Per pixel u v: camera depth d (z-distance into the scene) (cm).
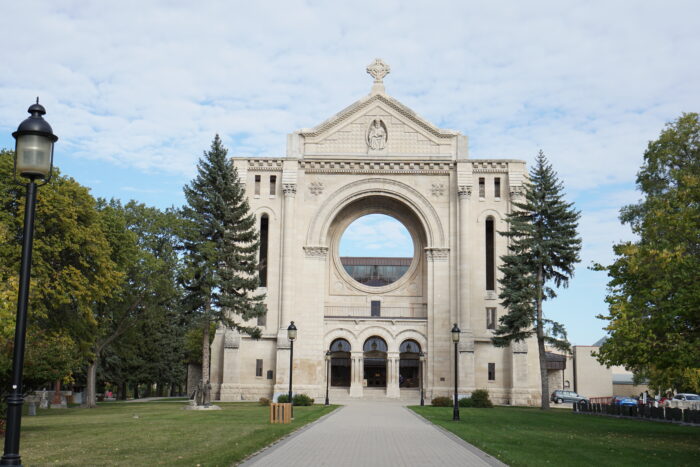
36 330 4100
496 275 6675
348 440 2580
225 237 5366
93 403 5812
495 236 6731
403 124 6938
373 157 6862
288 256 6669
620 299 3269
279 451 2191
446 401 5928
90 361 5725
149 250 6019
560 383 8738
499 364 6569
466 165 6775
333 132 6944
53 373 3219
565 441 2689
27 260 1236
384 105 6962
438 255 6725
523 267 5519
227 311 6388
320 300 6706
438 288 6669
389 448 2319
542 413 4862
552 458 2095
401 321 6719
